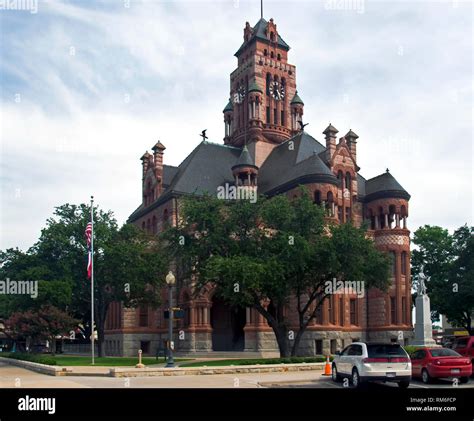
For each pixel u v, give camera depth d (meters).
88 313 79.94
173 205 62.62
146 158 74.75
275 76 79.38
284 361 38.69
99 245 59.34
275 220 43.56
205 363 42.44
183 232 45.47
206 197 46.06
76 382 29.22
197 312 58.09
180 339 59.84
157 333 64.81
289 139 74.00
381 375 25.05
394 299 63.59
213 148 71.94
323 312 58.19
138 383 28.44
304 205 44.28
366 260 44.84
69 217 64.56
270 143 75.69
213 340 62.88
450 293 71.56
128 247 57.88
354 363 26.11
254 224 44.50
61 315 55.28
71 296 60.78
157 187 68.56
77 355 71.38
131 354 63.31
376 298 64.12
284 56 81.50
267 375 32.91
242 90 79.94
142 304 59.78
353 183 65.62
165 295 64.75
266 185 66.56
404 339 62.50
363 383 25.47
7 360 54.47
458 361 28.42
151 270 57.91
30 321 55.81
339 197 63.78
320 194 58.06
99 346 61.69
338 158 64.75
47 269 61.62
